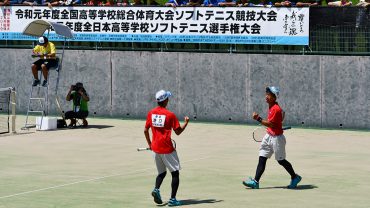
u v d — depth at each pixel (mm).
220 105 35969
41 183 21234
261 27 35219
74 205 18062
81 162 24984
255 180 20312
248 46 35781
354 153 27156
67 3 38906
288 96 34844
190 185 20906
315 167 24047
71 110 36625
